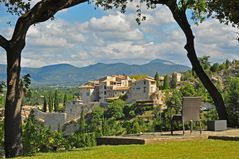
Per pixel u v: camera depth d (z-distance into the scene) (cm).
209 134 1406
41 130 1477
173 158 980
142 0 1953
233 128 1719
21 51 1304
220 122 1591
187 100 1413
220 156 1000
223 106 1925
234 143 1225
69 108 9881
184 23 1934
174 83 9725
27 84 1443
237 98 1947
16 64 1292
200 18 1892
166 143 1261
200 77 1961
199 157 990
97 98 13962
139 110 7156
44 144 1443
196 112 1431
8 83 1290
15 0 1484
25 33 1297
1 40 1280
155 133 1509
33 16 1288
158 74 11750
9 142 1288
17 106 1296
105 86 13962
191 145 1198
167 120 1733
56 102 10431
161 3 1944
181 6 1823
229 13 1858
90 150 1159
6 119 1291
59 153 1147
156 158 984
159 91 9819
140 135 1438
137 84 11406
